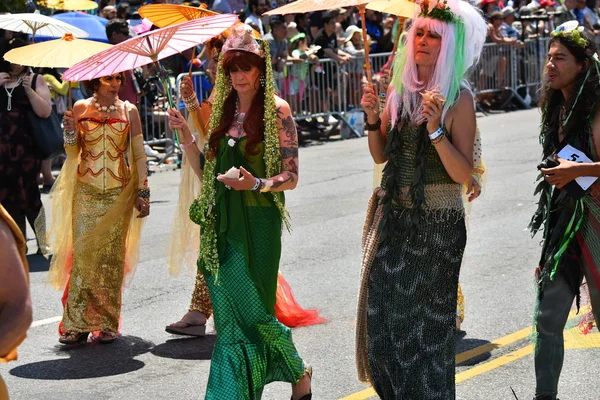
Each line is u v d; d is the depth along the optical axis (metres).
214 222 5.03
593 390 5.72
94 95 6.92
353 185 12.95
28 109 9.41
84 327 6.77
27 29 9.73
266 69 5.00
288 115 5.05
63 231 6.96
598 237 4.89
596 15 22.06
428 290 4.70
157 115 15.44
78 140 6.86
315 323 7.12
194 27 5.29
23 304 2.98
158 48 5.31
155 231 10.59
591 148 4.89
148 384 6.03
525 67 21.17
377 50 18.61
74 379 6.15
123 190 6.84
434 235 4.68
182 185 6.91
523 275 8.30
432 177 4.66
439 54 4.62
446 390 4.71
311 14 18.27
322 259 9.02
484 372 6.05
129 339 6.96
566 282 4.98
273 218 5.02
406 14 5.15
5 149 9.34
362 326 4.88
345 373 6.07
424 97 4.51
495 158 14.54
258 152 5.03
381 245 4.78
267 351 5.00
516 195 11.74
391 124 4.80
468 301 7.57
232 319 4.98
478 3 20.33
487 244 9.41
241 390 4.87
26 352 6.72
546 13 21.88
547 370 5.01
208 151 5.11
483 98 20.56
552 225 5.06
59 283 6.98
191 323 6.93
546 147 5.04
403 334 4.71
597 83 4.87
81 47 7.04
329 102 17.61
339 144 17.14
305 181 13.37
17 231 3.04
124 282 7.07
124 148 6.88
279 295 7.00
